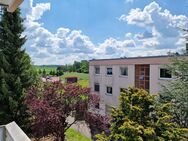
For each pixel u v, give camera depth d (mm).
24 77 16609
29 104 14211
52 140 14188
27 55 17234
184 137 8195
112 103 28703
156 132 7883
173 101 10586
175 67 12516
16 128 3266
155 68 22562
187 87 11102
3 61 16062
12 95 15906
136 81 25625
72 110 13633
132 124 7711
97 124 13352
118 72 27969
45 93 13711
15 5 3750
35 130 13344
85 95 14039
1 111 15828
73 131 19422
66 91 13734
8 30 16094
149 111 8453
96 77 31859
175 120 10039
